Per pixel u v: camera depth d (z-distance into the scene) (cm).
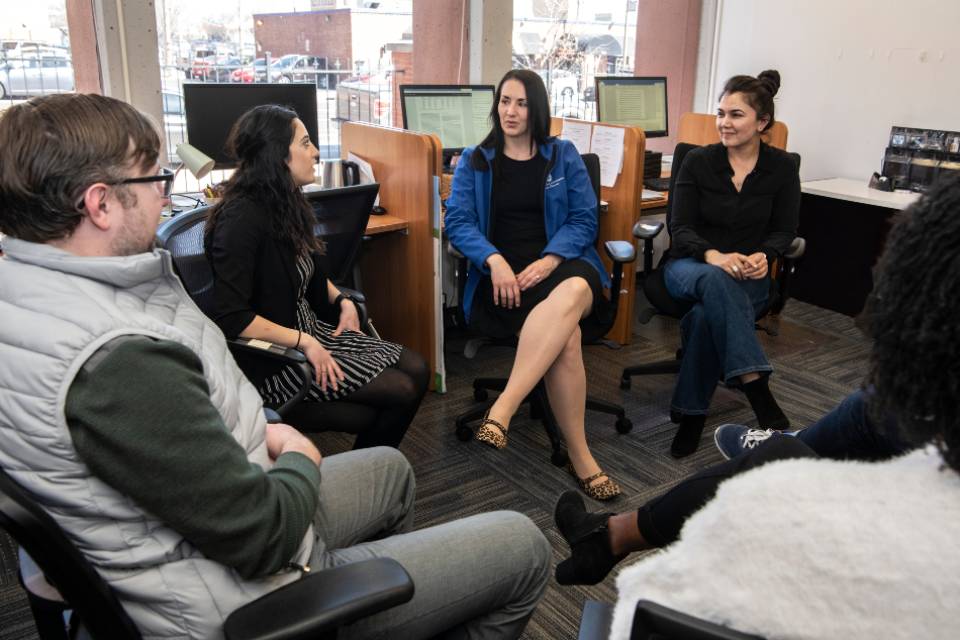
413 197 285
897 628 56
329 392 192
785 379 320
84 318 83
